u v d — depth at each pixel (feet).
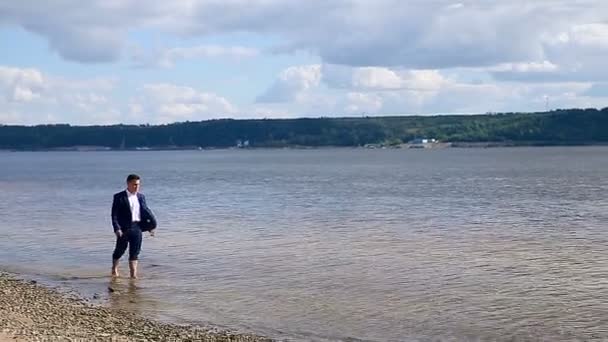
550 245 79.61
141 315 47.98
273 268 65.67
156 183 226.58
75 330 42.04
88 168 377.91
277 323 46.16
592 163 346.54
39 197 167.32
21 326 42.57
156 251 76.02
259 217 113.50
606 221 103.91
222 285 58.08
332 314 48.44
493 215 114.21
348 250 76.64
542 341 42.22
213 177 264.52
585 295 53.78
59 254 75.72
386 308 50.03
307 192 174.29
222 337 42.04
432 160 440.04
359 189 183.93
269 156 612.70
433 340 42.50
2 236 91.66
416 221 105.81
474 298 52.95
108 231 95.25
